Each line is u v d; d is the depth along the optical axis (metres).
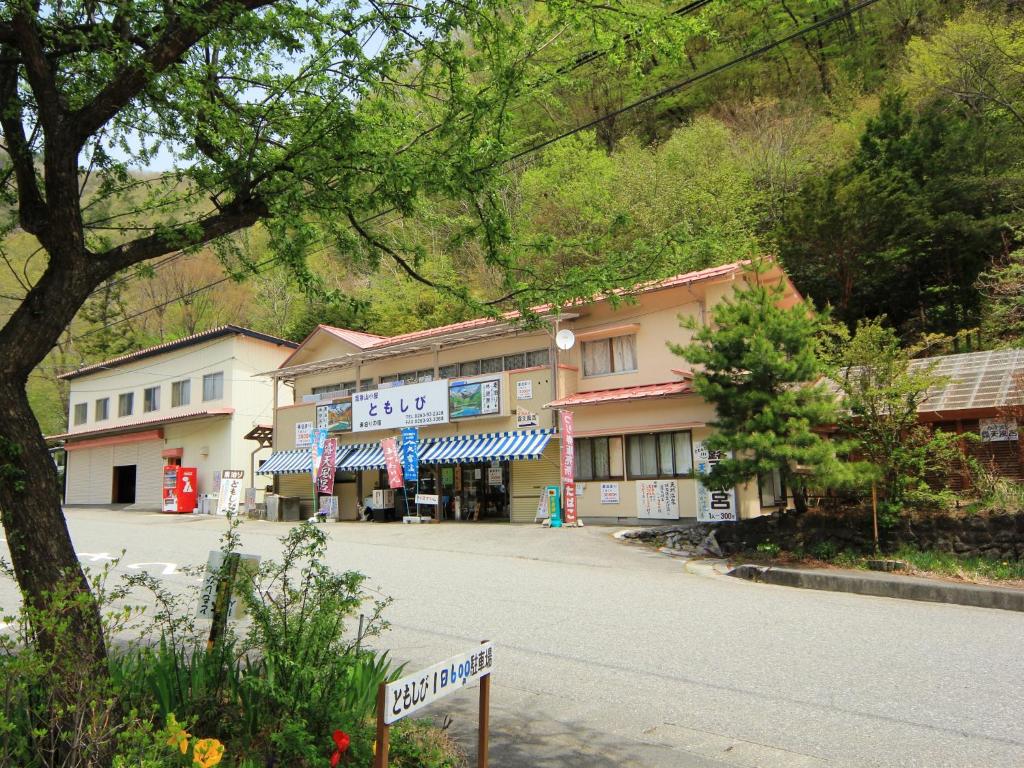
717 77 36.34
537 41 6.92
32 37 5.05
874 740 5.16
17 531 4.28
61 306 4.78
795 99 33.03
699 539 14.91
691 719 5.61
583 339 20.33
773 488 18.45
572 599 10.00
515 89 7.02
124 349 40.03
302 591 4.87
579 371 20.45
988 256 22.42
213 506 27.31
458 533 18.08
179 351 31.81
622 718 5.65
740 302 13.82
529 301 7.00
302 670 4.34
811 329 13.26
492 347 22.64
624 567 12.94
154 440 32.09
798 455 12.14
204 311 40.47
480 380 21.30
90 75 6.38
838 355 13.83
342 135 6.62
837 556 12.63
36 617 3.62
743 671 6.77
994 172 23.03
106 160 7.09
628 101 35.91
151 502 31.75
